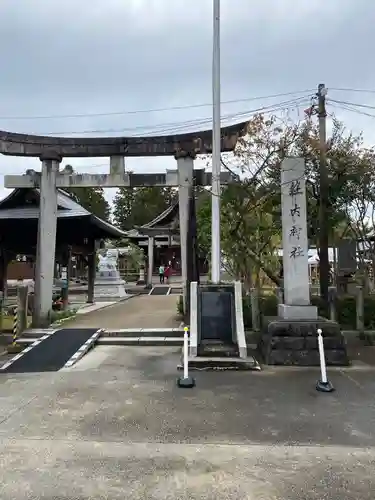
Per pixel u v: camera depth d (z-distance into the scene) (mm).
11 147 12375
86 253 19422
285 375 7629
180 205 12516
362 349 9992
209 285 9594
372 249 14195
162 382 7113
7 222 15617
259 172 11867
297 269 9312
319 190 12477
